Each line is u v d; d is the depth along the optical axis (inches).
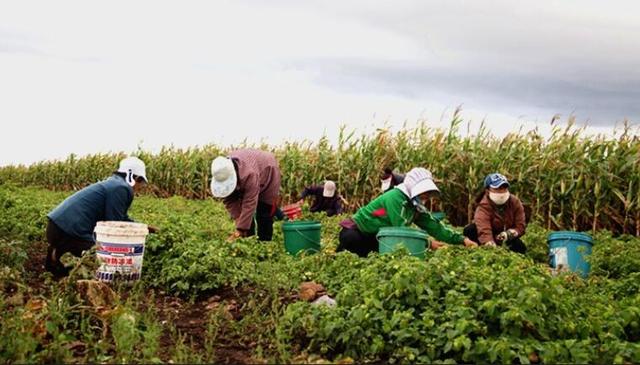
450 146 598.9
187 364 182.7
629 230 529.3
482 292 208.7
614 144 517.3
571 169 526.9
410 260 234.5
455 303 203.0
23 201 552.1
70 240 293.0
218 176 367.2
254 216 398.3
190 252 287.4
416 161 631.2
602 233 455.2
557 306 209.2
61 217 291.7
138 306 245.3
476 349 185.0
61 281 232.5
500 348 181.2
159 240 308.8
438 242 316.8
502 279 211.6
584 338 205.9
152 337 193.3
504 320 194.4
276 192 397.1
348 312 208.5
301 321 206.5
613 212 523.5
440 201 604.7
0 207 474.6
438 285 215.2
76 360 187.6
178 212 614.5
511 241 363.6
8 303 221.6
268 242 359.9
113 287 273.9
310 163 742.5
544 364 183.0
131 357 186.5
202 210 652.7
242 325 226.2
